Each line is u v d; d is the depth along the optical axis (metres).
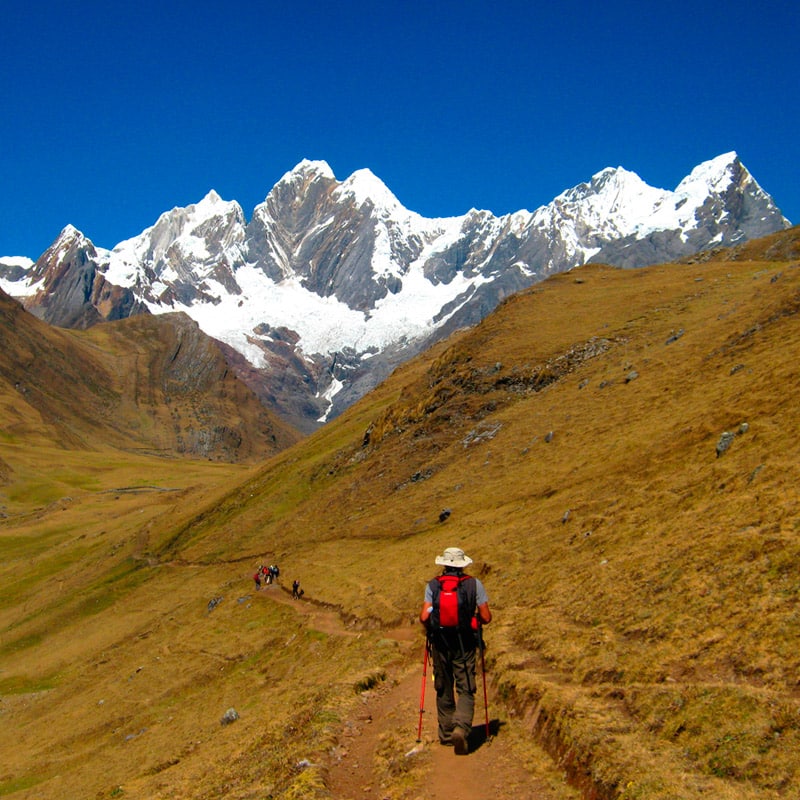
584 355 78.19
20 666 82.56
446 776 12.88
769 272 82.69
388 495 76.25
